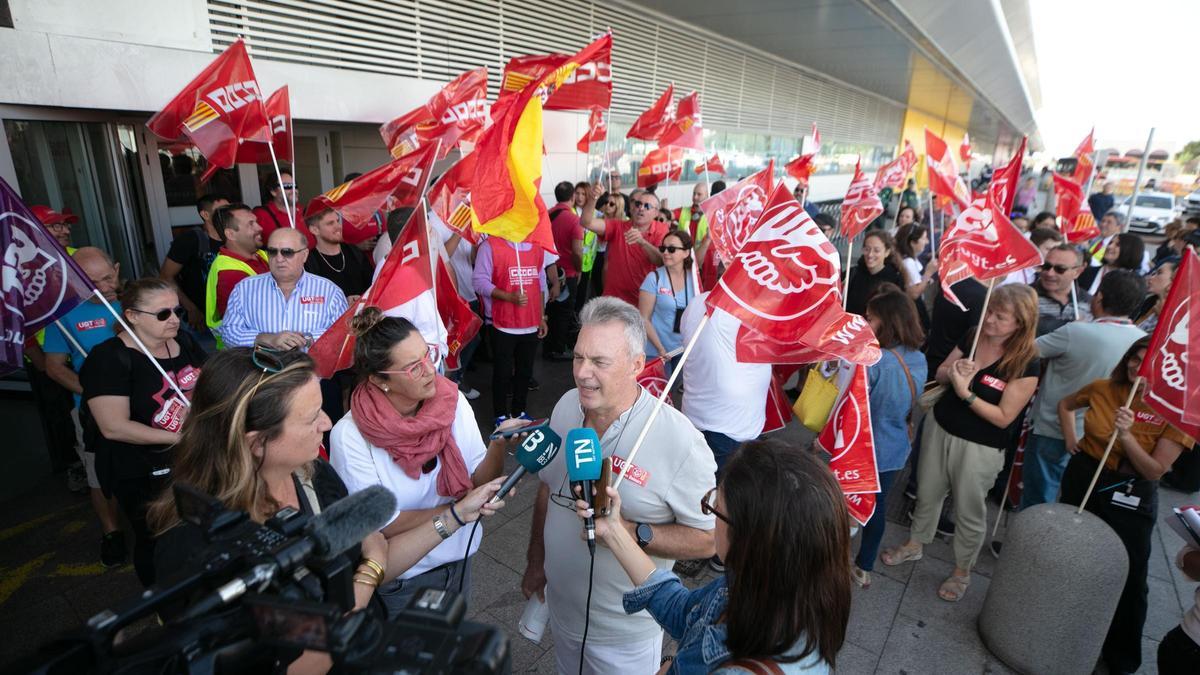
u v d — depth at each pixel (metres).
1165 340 2.63
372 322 1.98
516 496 4.35
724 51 12.90
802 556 1.22
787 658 1.22
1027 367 3.10
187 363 2.94
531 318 5.24
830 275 2.16
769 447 1.35
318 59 6.17
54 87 4.43
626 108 10.41
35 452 4.86
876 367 3.29
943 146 5.97
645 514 1.97
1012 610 2.97
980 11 12.52
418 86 7.02
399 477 2.07
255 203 6.80
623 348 1.91
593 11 9.32
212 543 1.07
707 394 3.34
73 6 4.48
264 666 0.92
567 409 2.25
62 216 4.48
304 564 1.01
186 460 1.50
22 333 2.12
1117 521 2.96
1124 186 27.77
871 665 3.03
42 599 3.30
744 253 2.20
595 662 2.10
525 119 2.69
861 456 3.10
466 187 3.88
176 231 6.03
